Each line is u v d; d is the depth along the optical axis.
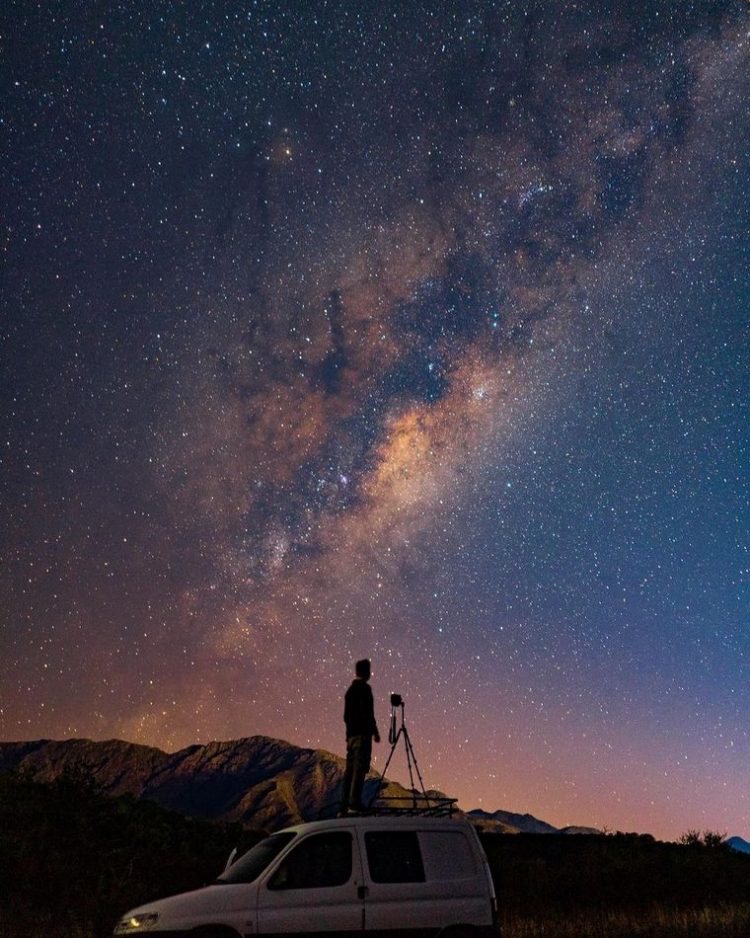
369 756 10.88
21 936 12.19
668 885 21.05
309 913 8.69
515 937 13.78
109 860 16.47
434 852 9.41
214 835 21.23
